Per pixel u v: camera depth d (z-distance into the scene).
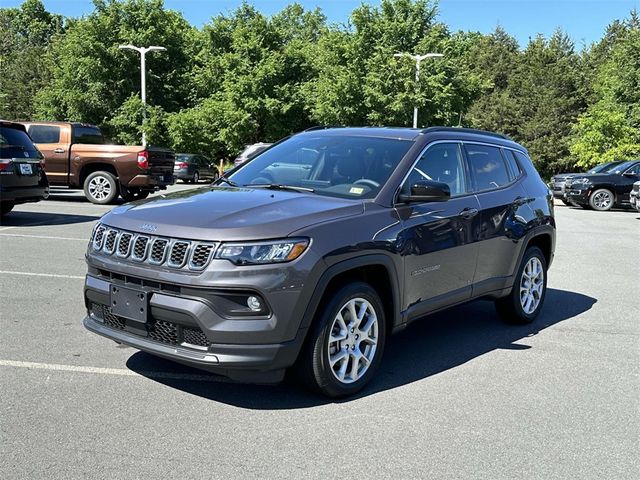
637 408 4.33
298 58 46.28
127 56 43.06
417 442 3.69
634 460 3.57
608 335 6.14
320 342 4.08
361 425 3.89
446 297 5.19
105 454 3.39
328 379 4.16
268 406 4.13
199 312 3.76
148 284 3.98
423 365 5.11
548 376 4.92
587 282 8.84
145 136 37.53
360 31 41.94
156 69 45.50
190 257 3.82
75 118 43.91
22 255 8.92
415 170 5.00
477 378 4.82
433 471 3.35
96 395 4.19
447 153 5.46
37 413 3.87
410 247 4.67
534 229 6.27
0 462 3.26
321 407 4.15
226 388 4.41
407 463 3.43
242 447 3.54
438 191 4.59
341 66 41.69
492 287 5.81
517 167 6.44
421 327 6.30
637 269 9.98
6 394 4.14
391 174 4.84
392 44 41.12
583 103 60.91
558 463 3.50
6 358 4.81
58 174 16.78
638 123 40.50
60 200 17.81
